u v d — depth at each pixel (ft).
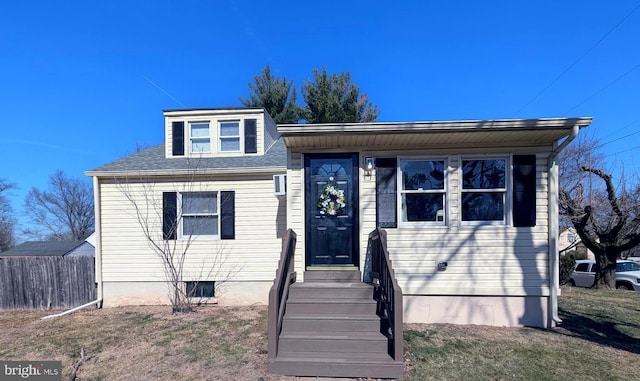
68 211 128.16
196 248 31.14
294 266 23.59
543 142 23.30
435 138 22.59
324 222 24.20
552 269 22.90
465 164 23.91
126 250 31.40
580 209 45.03
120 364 17.89
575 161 52.65
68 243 79.51
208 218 31.63
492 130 21.02
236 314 26.58
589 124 20.30
